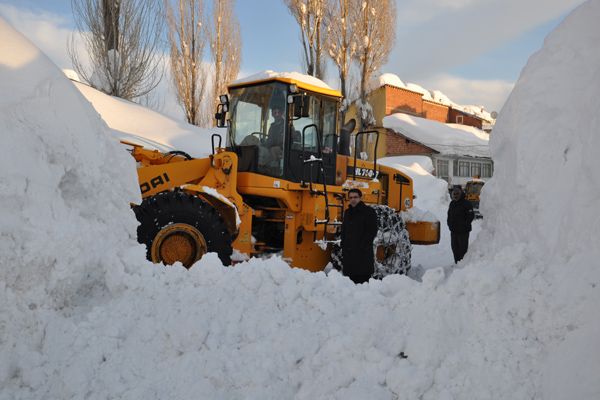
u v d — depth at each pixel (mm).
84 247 2871
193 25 20312
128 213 3389
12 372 2449
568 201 2455
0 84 2914
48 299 2678
